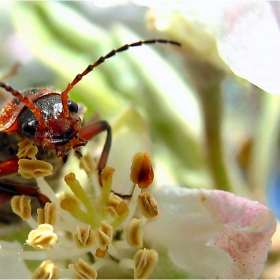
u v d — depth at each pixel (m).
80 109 0.08
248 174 0.08
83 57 0.09
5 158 0.08
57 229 0.07
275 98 0.08
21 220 0.08
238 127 0.08
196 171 0.08
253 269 0.07
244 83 0.08
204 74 0.08
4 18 0.09
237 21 0.07
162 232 0.07
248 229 0.07
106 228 0.07
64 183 0.08
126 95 0.09
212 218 0.07
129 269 0.07
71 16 0.09
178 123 0.08
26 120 0.07
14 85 0.09
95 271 0.07
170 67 0.09
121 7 0.09
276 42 0.07
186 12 0.08
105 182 0.07
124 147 0.08
